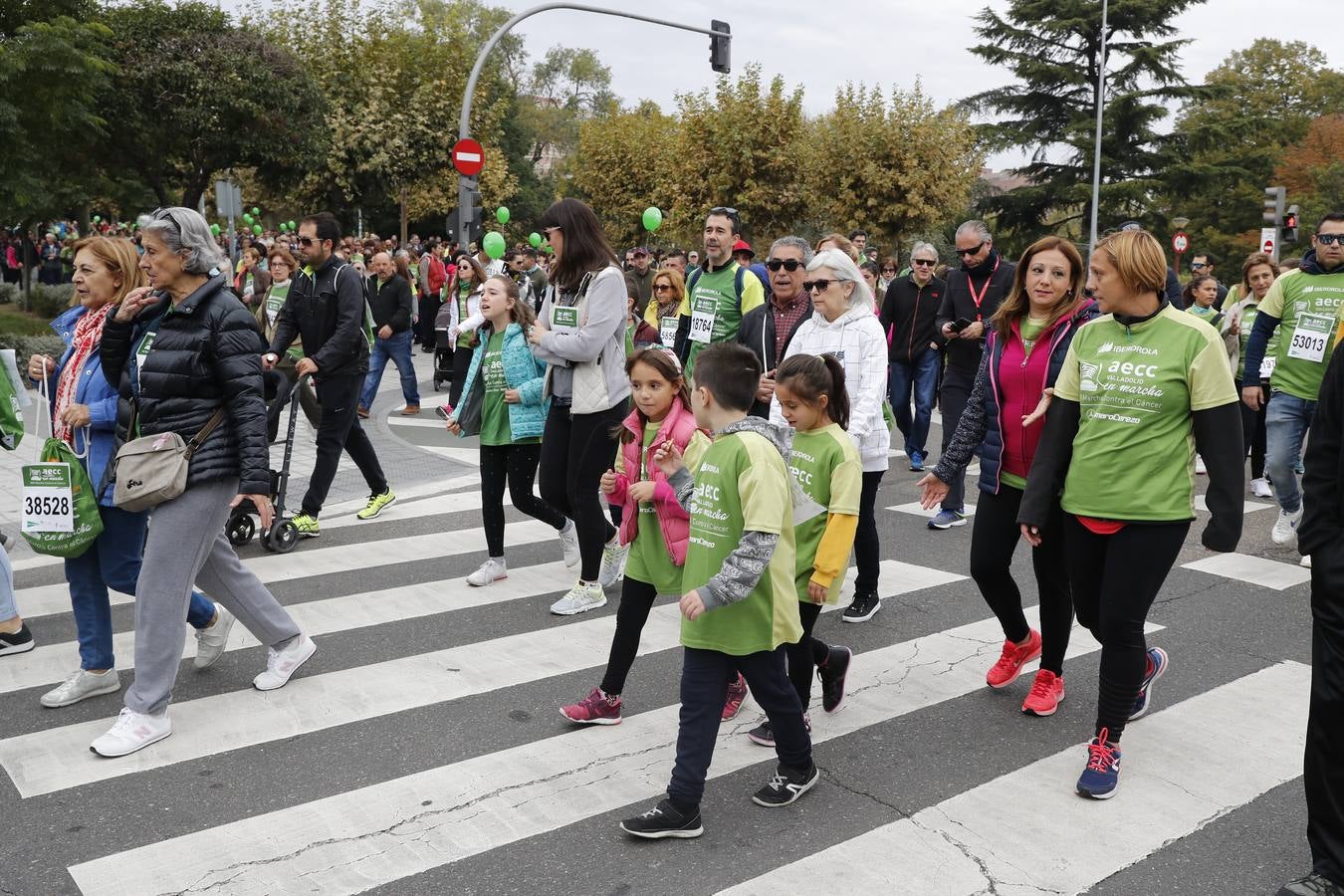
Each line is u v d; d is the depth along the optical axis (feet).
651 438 14.51
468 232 54.49
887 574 22.45
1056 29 150.61
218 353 13.73
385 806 12.50
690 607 11.21
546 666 16.99
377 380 43.65
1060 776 13.46
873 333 17.72
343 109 107.04
